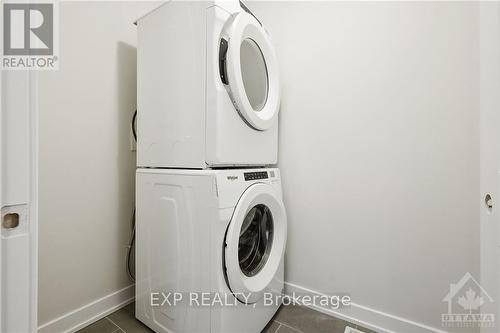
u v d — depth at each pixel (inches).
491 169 29.6
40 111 42.6
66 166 46.2
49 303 44.1
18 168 16.6
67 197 46.4
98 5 50.4
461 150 40.1
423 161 43.1
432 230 42.7
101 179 51.7
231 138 39.5
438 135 41.8
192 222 39.0
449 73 40.7
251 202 40.9
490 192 30.0
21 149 16.6
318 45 53.4
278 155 58.9
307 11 54.7
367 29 47.8
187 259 39.6
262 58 50.5
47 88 43.4
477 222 39.2
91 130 49.8
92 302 50.1
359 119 48.8
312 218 54.7
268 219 49.9
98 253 51.3
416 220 43.9
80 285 48.4
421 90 43.0
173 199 41.6
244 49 46.6
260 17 62.1
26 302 17.0
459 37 39.8
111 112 53.2
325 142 52.7
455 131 40.5
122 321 49.9
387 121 46.1
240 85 39.0
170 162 43.2
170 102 43.1
